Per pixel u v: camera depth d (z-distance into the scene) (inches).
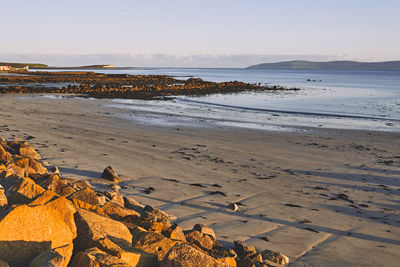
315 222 296.8
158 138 643.5
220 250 201.3
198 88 2475.4
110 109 1083.3
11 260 119.2
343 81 4352.9
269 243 249.0
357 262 229.9
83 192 202.4
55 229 131.7
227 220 287.0
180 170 435.5
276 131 786.8
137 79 3818.9
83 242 139.6
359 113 1231.5
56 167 375.9
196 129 765.9
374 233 280.4
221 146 602.5
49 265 113.0
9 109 953.5
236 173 438.3
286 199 352.8
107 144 561.0
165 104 1354.6
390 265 228.2
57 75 4552.2
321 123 968.3
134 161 465.1
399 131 840.9
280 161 516.1
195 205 317.1
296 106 1449.3
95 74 5226.4
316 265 221.6
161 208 304.5
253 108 1333.7
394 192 393.7
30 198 155.6
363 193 386.3
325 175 451.8
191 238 204.1
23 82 2635.3
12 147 419.2
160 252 160.1
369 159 546.0
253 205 329.1
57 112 941.8
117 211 198.4
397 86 3169.3
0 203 139.1
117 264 122.6
